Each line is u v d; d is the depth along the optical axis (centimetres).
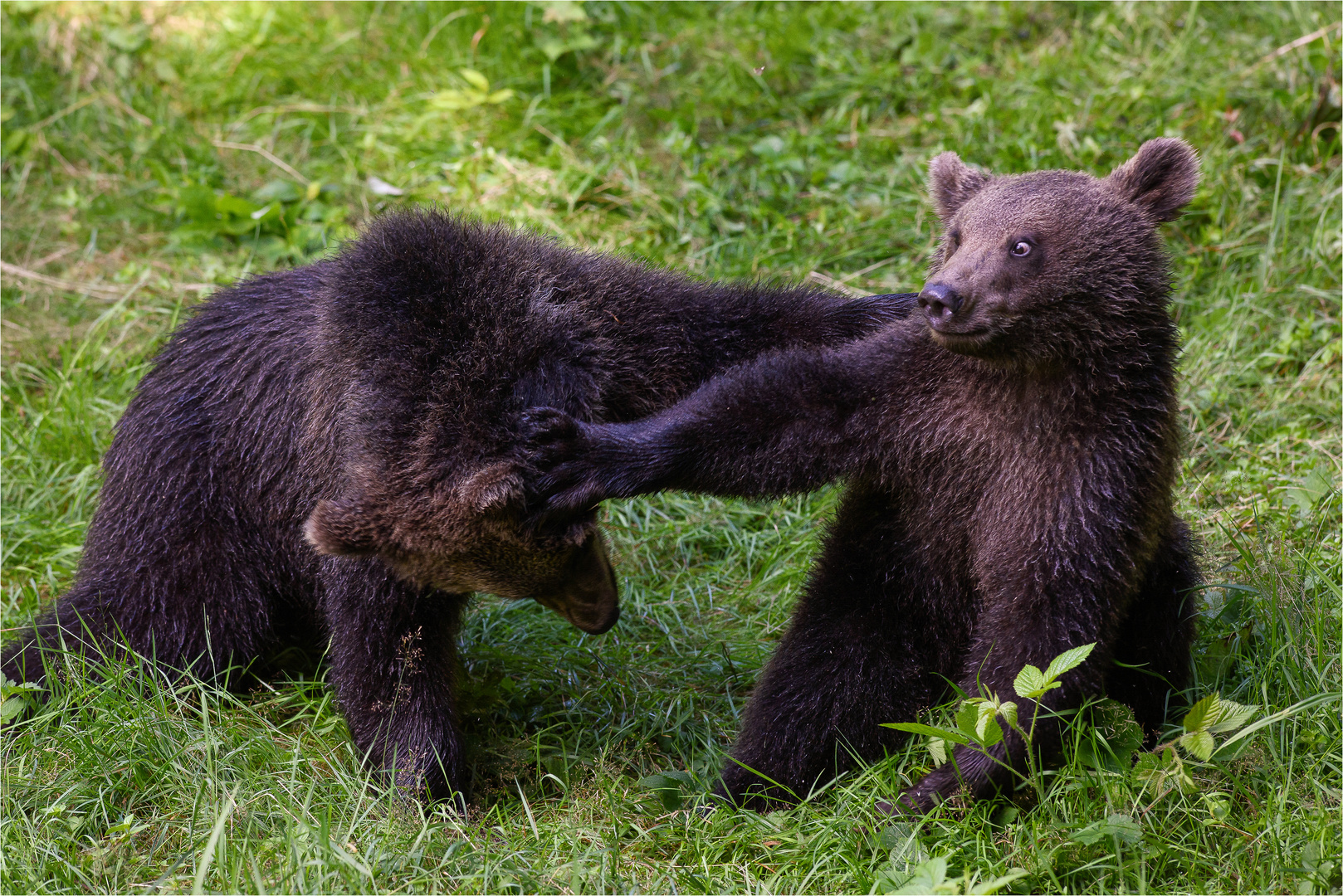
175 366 1060
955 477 888
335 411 944
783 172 1630
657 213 1580
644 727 1034
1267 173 1526
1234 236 1471
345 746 981
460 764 952
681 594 1204
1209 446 1262
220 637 1032
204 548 1027
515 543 837
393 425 827
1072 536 835
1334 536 1105
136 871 834
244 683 1070
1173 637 946
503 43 1816
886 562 937
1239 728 884
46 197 1689
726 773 938
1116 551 838
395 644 934
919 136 1672
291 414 1006
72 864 830
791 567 1188
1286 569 1041
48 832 855
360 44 1858
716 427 862
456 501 805
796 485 890
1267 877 782
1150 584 935
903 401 886
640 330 971
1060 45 1797
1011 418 862
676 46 1822
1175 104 1638
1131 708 972
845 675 932
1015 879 765
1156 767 828
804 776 927
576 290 947
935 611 930
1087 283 830
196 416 1037
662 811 915
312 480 987
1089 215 841
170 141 1731
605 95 1775
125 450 1053
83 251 1627
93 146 1747
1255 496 1188
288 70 1841
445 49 1838
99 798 883
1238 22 1747
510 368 860
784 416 873
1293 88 1562
